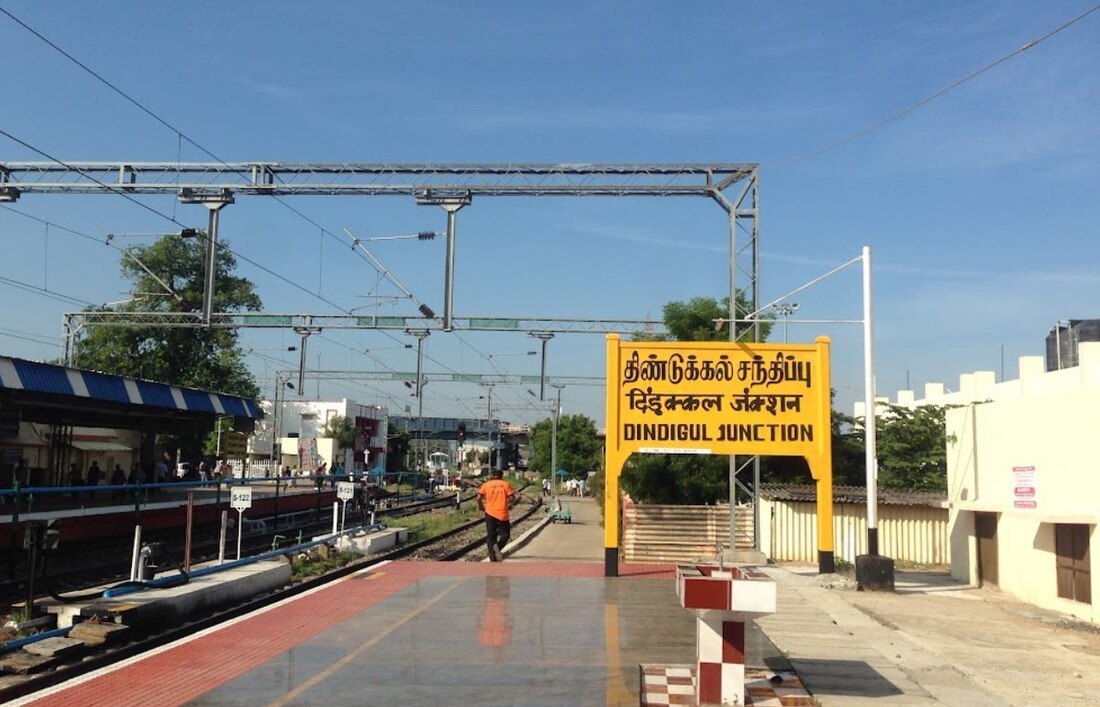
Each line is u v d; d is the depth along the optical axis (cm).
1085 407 1475
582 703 824
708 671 815
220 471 3369
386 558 2145
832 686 902
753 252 2277
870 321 1833
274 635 1137
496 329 3834
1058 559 1562
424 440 9869
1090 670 1062
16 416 2264
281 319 3556
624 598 1464
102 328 5444
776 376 1856
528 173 2495
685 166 2350
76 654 1014
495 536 2053
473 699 837
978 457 1933
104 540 2222
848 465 3431
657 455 2819
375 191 2547
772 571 1945
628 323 3825
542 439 9538
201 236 2812
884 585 1742
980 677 992
